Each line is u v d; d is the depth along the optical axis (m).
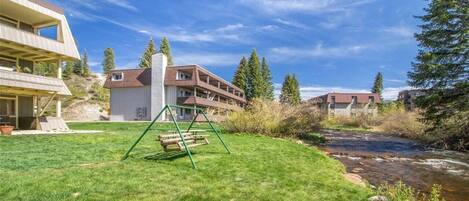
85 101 63.34
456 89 18.56
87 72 85.44
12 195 5.20
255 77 72.12
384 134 31.30
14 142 11.94
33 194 5.27
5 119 19.02
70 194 5.36
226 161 8.85
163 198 5.30
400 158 14.14
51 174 6.55
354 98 77.62
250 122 20.08
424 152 16.69
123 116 46.94
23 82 17.11
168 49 70.50
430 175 10.15
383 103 82.44
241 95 72.38
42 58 21.30
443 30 18.75
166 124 29.59
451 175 10.19
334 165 10.16
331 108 77.25
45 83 18.56
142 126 26.48
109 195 5.38
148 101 45.81
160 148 11.09
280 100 22.64
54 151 9.93
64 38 20.28
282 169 8.23
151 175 6.80
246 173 7.48
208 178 6.83
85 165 7.68
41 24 21.11
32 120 19.16
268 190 6.07
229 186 6.20
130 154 9.66
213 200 5.31
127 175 6.73
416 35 20.08
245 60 73.56
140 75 46.38
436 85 19.08
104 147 11.16
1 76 16.02
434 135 20.73
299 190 6.22
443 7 18.67
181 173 7.13
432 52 19.11
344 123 48.44
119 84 46.91
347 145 19.34
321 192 6.17
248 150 11.59
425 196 7.46
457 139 18.56
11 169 7.01
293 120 20.31
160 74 44.53
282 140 16.53
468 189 8.31
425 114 20.08
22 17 19.89
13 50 18.84
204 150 11.09
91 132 18.11
